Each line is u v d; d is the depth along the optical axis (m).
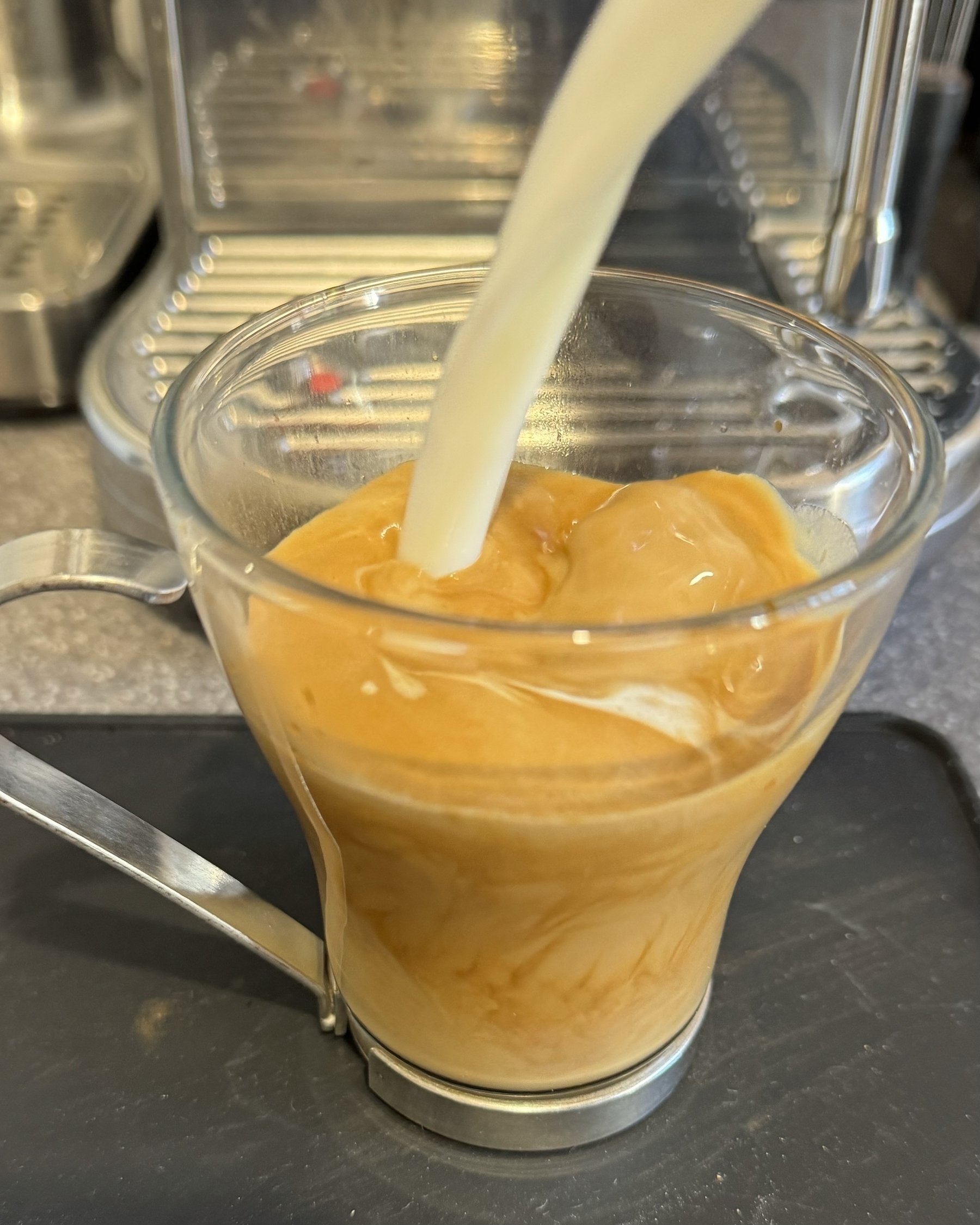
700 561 0.39
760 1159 0.41
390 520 0.44
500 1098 0.41
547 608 0.39
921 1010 0.46
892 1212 0.39
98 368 0.63
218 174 0.73
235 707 0.59
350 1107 0.43
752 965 0.48
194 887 0.43
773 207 0.73
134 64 1.00
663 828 0.33
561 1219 0.40
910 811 0.54
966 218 0.84
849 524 0.41
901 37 0.56
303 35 0.70
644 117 0.35
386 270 0.72
